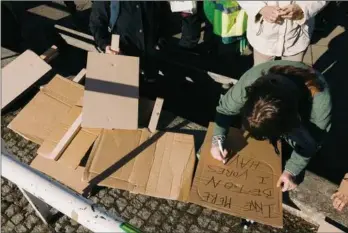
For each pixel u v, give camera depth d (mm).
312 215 2490
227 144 2625
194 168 2656
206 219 2566
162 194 2529
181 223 2559
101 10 2947
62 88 3178
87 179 2584
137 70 2896
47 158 2754
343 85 3562
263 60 2906
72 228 2604
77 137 2830
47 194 1139
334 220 2424
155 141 2760
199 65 3828
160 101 2953
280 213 2303
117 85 2822
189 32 3787
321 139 2186
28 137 2926
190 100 3471
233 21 3328
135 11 2906
